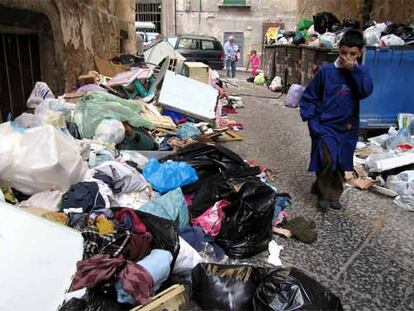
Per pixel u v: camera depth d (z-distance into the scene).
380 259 3.20
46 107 4.85
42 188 3.18
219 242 3.18
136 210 2.92
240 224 3.14
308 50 10.29
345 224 3.77
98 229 2.66
